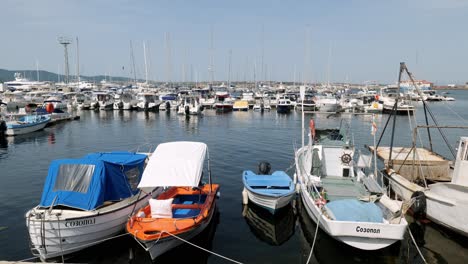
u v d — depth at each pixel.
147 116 55.41
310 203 12.56
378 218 10.32
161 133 37.09
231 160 23.78
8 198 15.56
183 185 11.19
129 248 11.20
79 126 42.72
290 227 13.11
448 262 10.45
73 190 11.09
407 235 12.15
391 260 10.56
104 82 118.56
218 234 12.37
